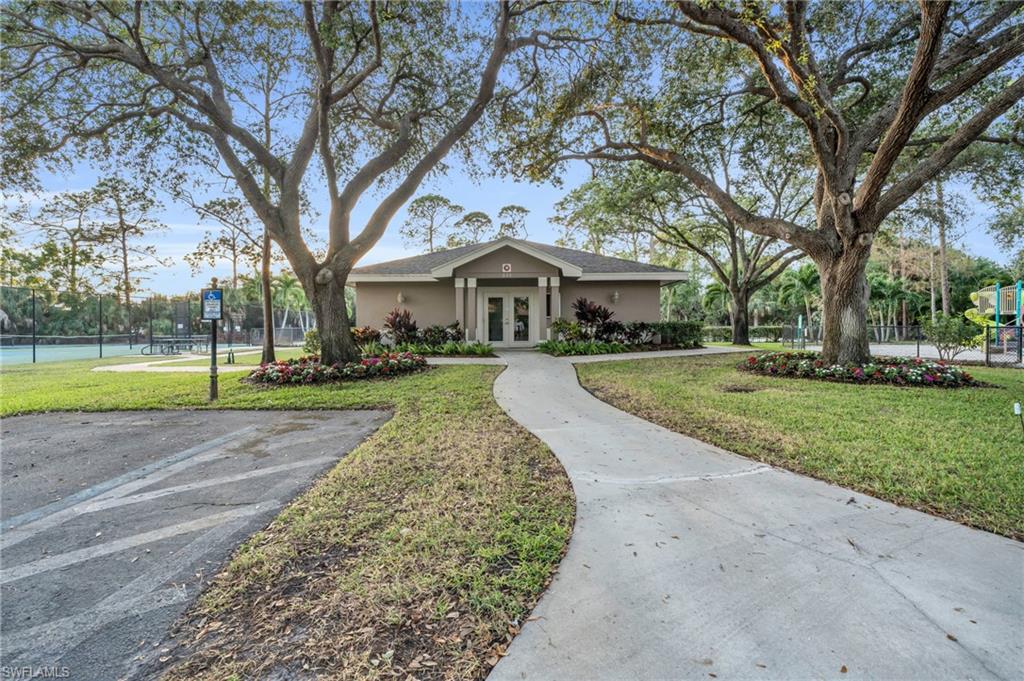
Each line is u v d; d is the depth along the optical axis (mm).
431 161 10859
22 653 1951
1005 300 19828
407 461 4391
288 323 51688
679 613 2141
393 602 2270
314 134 10570
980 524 3002
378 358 10609
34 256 17406
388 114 12219
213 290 7758
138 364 14734
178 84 9133
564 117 11016
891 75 10828
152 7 9203
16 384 9531
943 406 6445
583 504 3418
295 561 2668
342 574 2527
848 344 9734
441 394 7895
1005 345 13633
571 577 2459
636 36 9812
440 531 3002
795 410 6355
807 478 3922
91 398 7844
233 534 3018
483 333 17969
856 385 8461
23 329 21859
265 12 9414
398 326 15961
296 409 7047
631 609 2178
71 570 2609
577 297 18250
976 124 7883
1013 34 8500
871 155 12438
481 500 3488
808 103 8641
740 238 21922
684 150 11727
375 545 2842
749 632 2004
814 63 9297
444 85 11344
